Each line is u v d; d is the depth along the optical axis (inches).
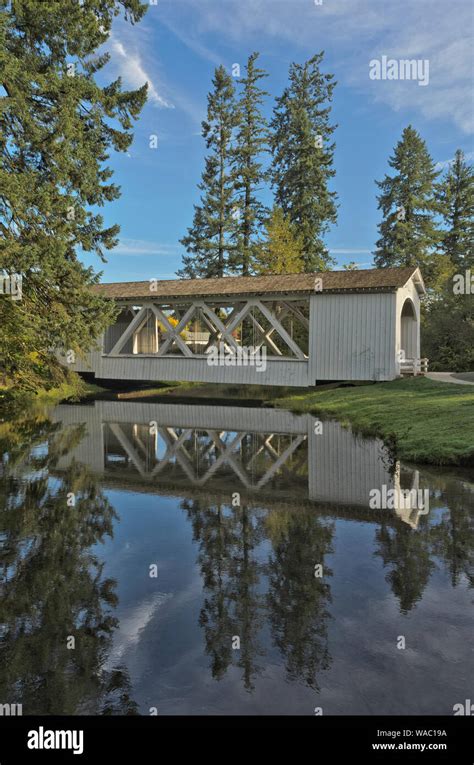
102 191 572.4
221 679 116.6
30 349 572.1
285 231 1397.6
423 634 132.8
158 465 375.6
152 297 934.4
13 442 478.3
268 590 162.9
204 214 1608.0
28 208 477.1
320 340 825.5
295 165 1485.0
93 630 140.4
